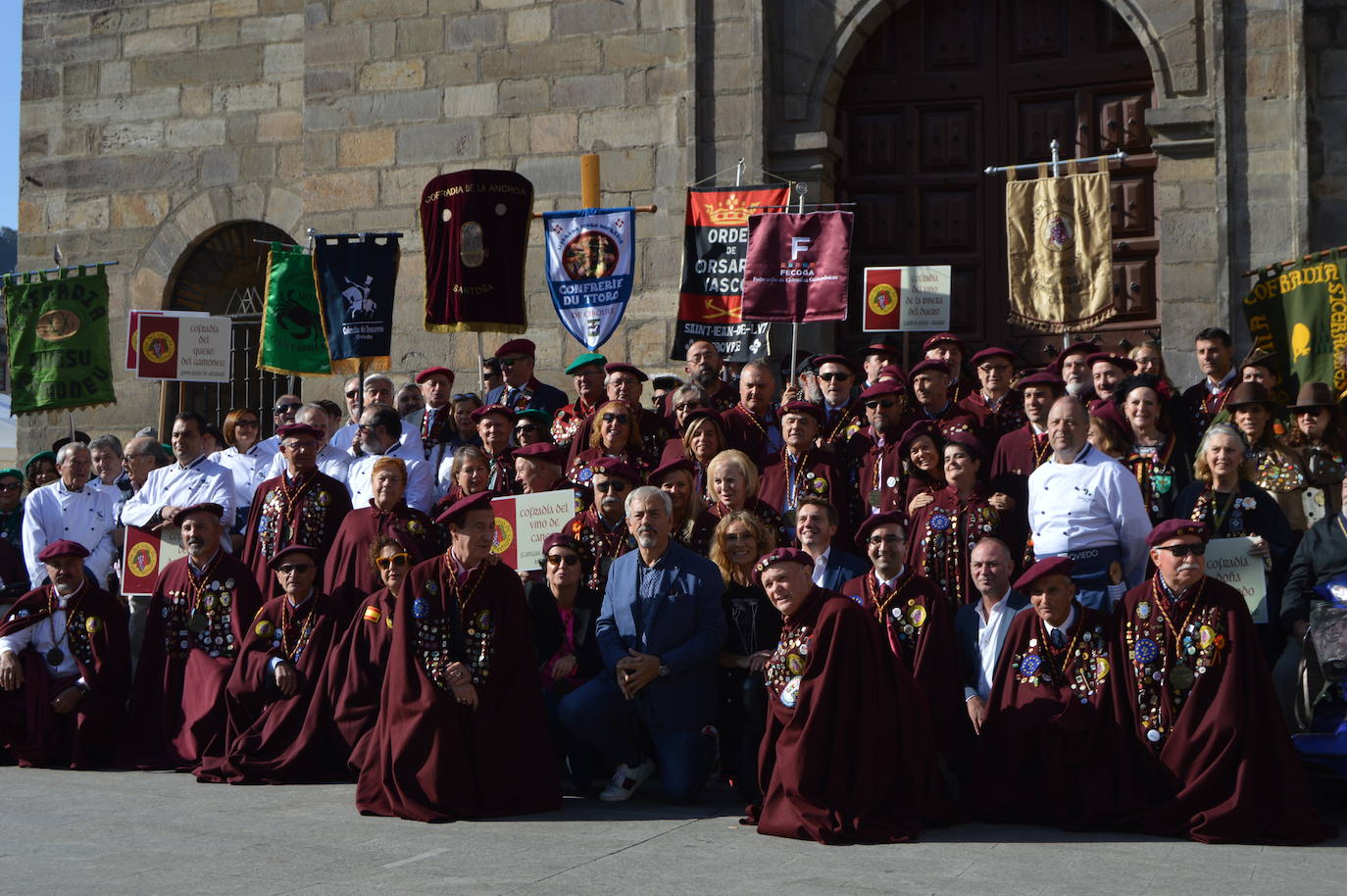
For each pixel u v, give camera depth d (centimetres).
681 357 1134
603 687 741
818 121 1262
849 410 939
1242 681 643
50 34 1645
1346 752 654
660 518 740
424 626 708
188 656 868
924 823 664
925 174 1274
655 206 1193
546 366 1344
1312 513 784
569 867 574
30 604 886
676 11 1308
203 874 561
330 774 809
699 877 555
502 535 836
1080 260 1082
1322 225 1112
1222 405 885
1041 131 1241
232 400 1591
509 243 1104
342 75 1427
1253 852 605
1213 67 1134
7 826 667
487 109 1374
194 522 870
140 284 1602
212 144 1577
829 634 661
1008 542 780
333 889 534
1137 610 671
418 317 1393
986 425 912
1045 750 669
